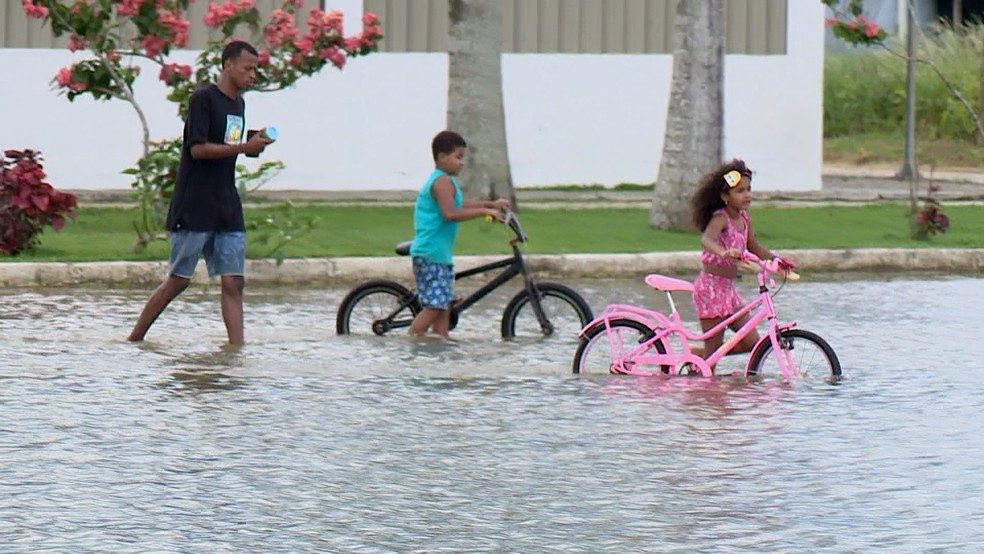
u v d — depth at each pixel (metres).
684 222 46.72
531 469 20.09
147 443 21.23
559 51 61.75
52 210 39.84
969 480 19.72
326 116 59.44
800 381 26.16
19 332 30.25
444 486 19.23
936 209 46.72
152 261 38.22
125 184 58.16
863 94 88.94
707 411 23.70
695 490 19.11
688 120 46.84
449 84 49.22
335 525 17.53
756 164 62.28
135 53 41.72
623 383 26.00
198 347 28.84
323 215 48.50
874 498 18.81
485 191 48.97
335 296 36.78
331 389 25.12
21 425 22.17
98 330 30.66
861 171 74.62
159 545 16.75
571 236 44.97
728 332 28.81
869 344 30.23
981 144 82.56
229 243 29.11
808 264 43.00
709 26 46.88
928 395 25.06
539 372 26.94
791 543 16.95
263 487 19.11
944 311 35.12
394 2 59.81
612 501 18.59
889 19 94.25
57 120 57.75
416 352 28.75
